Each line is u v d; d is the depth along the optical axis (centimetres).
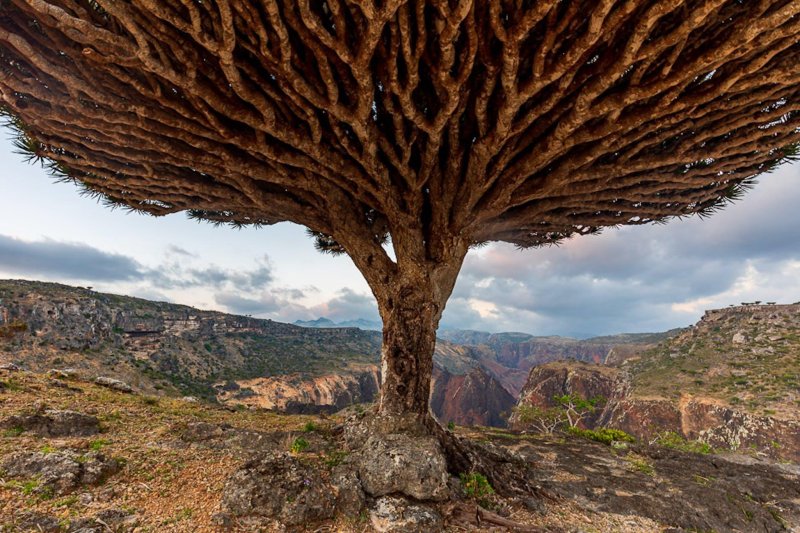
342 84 568
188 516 445
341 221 858
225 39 434
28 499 417
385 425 690
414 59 479
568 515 630
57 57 546
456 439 779
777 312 7550
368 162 677
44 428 641
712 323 8538
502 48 475
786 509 760
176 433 752
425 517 491
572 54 435
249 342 10619
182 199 855
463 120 679
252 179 806
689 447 2038
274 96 556
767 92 519
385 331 806
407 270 799
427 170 718
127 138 637
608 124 566
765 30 397
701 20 383
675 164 722
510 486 694
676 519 649
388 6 387
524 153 711
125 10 425
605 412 8044
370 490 547
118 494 472
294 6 439
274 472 516
